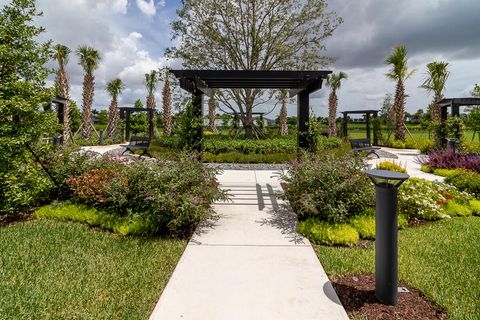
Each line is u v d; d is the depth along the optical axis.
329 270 2.38
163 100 18.31
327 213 3.26
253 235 3.17
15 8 3.62
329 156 3.99
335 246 2.96
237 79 6.32
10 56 3.51
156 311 1.83
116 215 3.46
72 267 2.39
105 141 14.95
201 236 3.13
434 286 2.11
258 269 2.39
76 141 14.09
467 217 3.96
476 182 5.00
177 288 2.10
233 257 2.62
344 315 1.79
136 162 3.79
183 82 6.00
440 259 2.57
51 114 4.02
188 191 3.43
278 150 8.91
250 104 12.50
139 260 2.54
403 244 2.92
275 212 4.03
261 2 11.13
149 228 3.21
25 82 3.58
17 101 3.45
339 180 3.49
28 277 2.22
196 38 11.71
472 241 3.00
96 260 2.53
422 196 3.93
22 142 3.55
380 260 1.91
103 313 1.81
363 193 3.38
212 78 5.98
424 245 2.89
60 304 1.90
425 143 12.34
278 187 5.56
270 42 11.80
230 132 14.70
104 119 29.86
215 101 12.62
